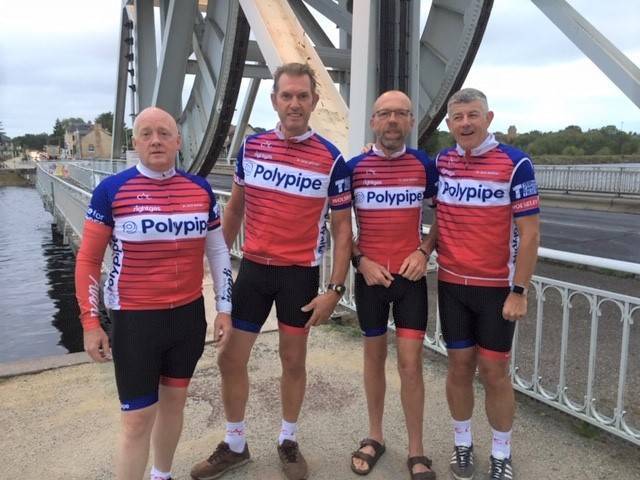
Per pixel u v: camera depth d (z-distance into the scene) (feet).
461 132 7.97
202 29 55.62
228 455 8.77
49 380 12.32
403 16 20.56
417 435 8.79
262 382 12.21
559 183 64.34
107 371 12.77
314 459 9.29
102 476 8.73
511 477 8.54
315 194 8.32
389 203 8.61
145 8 73.00
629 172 55.62
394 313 8.89
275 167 8.30
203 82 52.26
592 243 33.01
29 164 333.21
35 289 45.44
